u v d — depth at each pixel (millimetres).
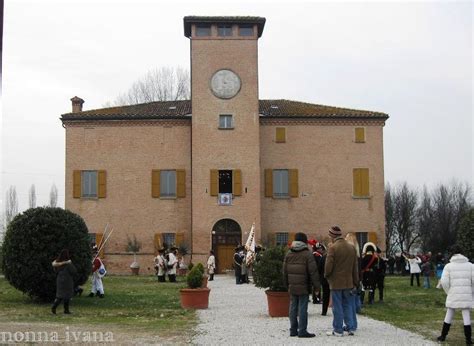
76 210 47844
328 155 48531
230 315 18766
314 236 47969
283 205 48156
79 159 48156
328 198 48281
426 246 81562
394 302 22812
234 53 47750
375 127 48812
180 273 44094
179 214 47688
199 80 47500
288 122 48656
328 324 16266
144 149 48156
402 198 83688
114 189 47938
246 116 47344
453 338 13938
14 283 22188
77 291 24672
